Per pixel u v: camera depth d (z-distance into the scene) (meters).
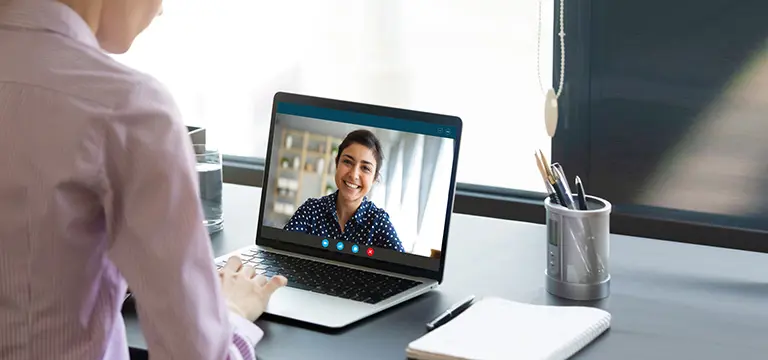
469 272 1.56
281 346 1.24
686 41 2.23
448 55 2.64
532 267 1.59
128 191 0.86
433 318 1.35
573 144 2.41
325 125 1.57
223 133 2.96
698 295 1.45
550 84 2.52
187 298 0.87
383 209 1.53
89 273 0.90
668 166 2.32
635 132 2.33
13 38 0.88
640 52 2.28
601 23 2.30
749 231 2.24
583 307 1.36
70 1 0.93
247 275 1.36
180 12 2.91
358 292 1.42
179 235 0.86
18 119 0.85
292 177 1.60
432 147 1.49
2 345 0.90
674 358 1.21
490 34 2.57
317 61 2.80
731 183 2.26
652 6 2.24
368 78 2.75
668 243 1.73
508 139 2.59
